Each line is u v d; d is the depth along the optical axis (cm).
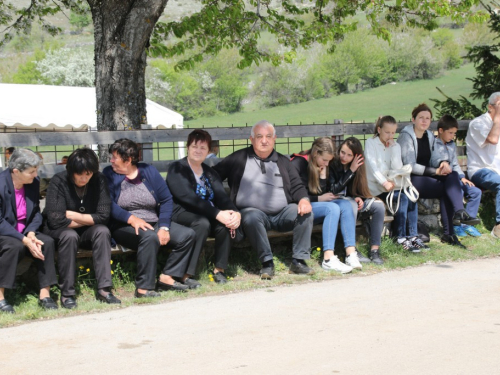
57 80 5341
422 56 6119
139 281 530
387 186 677
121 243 547
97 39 791
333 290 541
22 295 528
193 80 5656
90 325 446
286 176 616
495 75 1018
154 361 356
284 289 553
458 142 962
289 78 5875
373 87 6094
